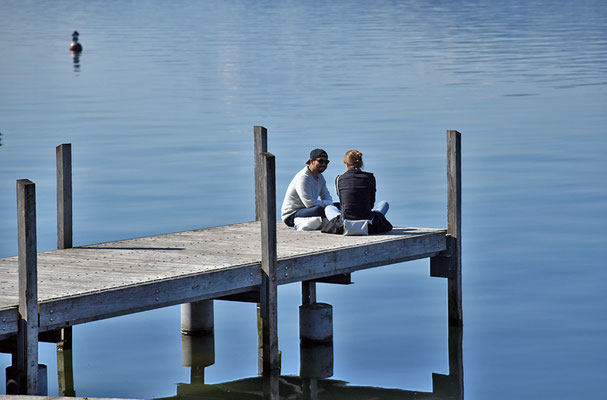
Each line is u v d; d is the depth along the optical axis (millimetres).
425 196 42250
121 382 22406
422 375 22844
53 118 66312
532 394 21422
